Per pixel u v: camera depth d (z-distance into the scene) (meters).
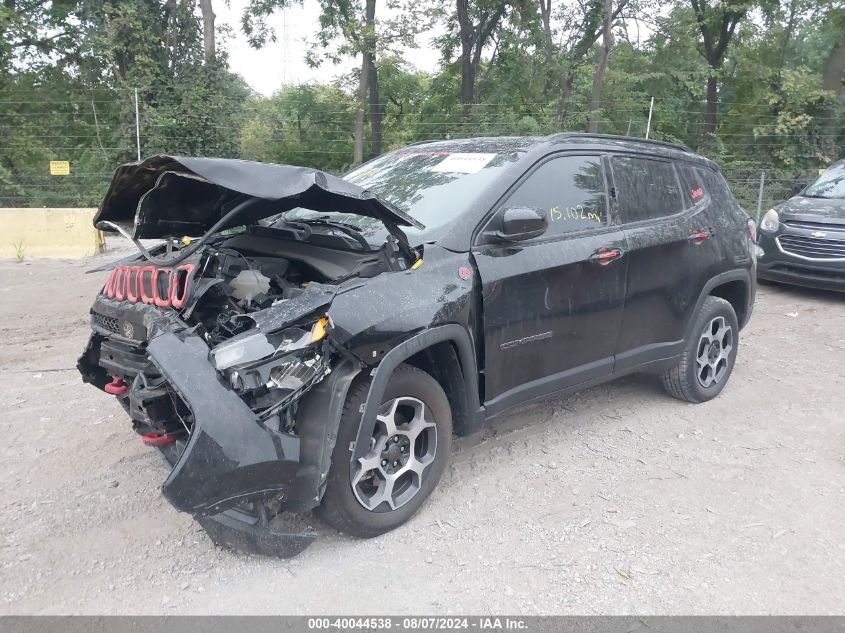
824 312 8.27
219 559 3.18
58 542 3.28
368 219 3.98
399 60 19.78
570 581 3.07
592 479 4.02
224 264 3.29
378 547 3.30
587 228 4.23
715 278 5.05
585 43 21.84
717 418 4.95
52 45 19.31
